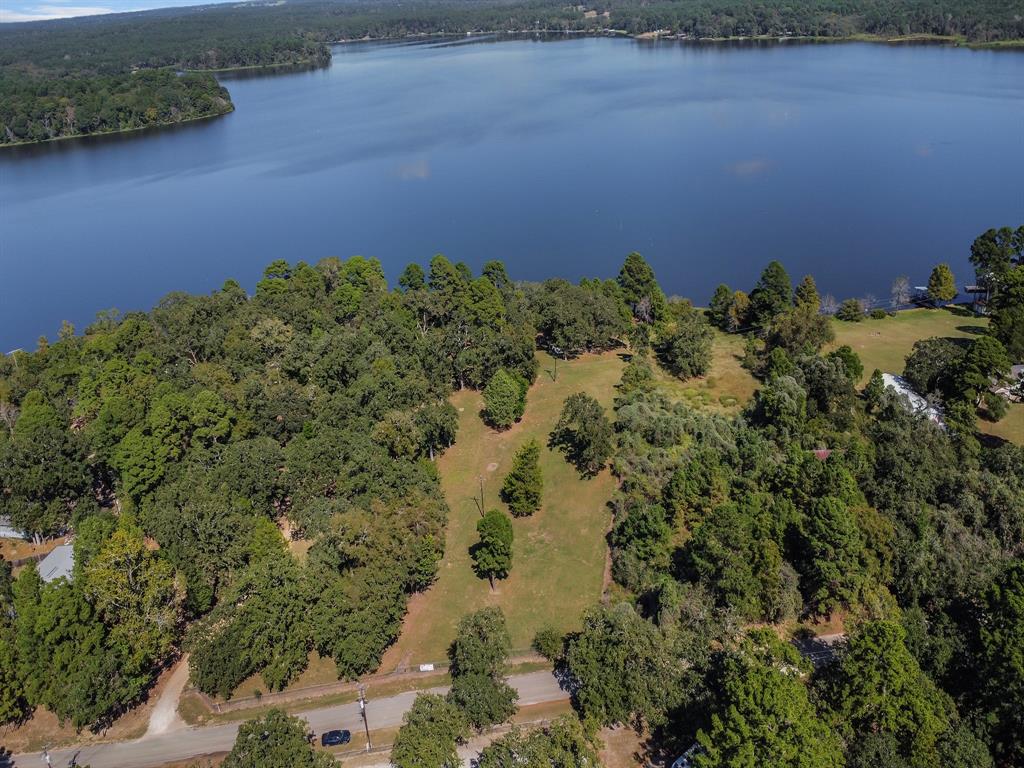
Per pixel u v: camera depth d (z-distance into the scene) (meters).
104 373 123.88
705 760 61.19
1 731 77.81
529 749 64.50
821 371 121.62
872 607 79.81
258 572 81.56
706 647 77.88
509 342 134.88
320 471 103.50
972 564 85.00
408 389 122.00
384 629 82.88
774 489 98.25
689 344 142.38
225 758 70.12
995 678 68.88
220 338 140.75
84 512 106.62
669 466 105.06
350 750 73.25
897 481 96.94
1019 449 107.69
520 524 104.75
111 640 77.50
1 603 84.69
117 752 74.69
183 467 105.44
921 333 164.62
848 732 65.25
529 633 87.50
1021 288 152.25
